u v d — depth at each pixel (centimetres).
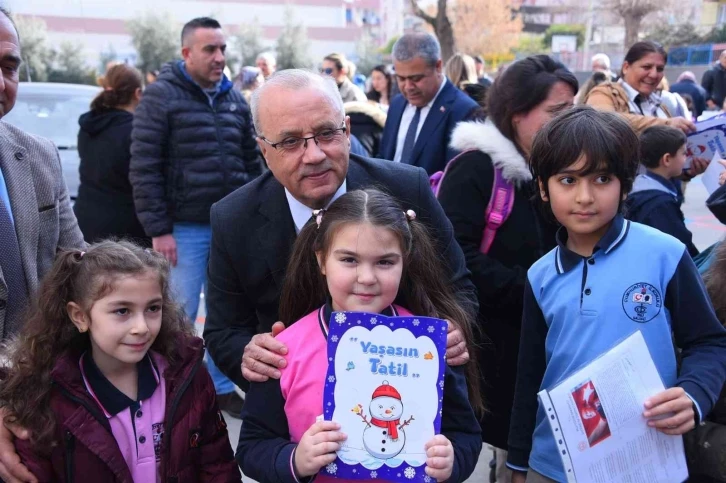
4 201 203
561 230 200
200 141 387
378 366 157
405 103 451
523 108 234
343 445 155
